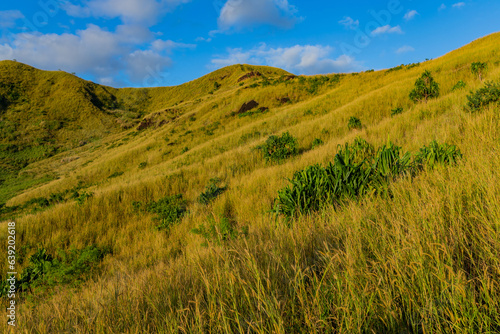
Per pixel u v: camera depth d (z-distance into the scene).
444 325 0.87
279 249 1.65
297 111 23.08
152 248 4.62
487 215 1.38
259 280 1.11
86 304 1.77
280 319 0.93
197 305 1.06
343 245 1.47
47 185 27.61
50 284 3.44
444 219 1.48
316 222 2.28
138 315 1.26
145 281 1.86
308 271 1.33
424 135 5.56
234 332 1.05
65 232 6.18
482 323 0.81
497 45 20.02
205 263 1.81
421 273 1.00
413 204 1.74
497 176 1.73
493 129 3.32
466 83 12.41
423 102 11.67
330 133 12.61
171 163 18.95
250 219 4.29
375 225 1.62
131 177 19.53
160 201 7.40
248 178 7.72
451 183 1.86
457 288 0.88
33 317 1.87
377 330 0.93
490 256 1.03
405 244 1.24
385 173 2.79
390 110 13.66
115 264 4.14
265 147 10.70
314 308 1.00
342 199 2.71
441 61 24.16
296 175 3.27
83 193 8.03
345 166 2.87
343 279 1.11
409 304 0.94
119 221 6.79
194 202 7.19
